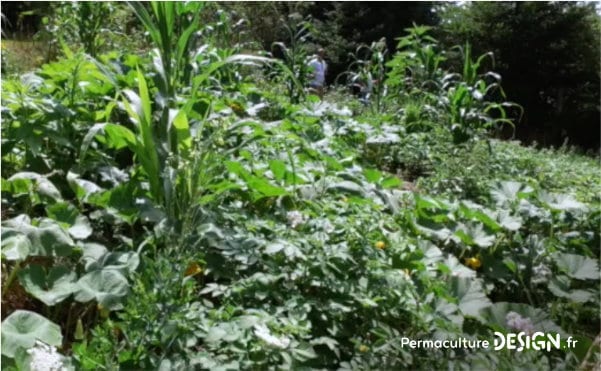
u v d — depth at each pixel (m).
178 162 2.69
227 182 2.72
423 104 6.60
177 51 3.48
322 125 5.02
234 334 1.87
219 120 3.23
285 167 3.07
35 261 2.39
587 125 15.46
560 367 2.21
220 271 2.35
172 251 2.18
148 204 2.49
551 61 15.46
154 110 3.62
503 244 3.27
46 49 7.48
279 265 2.37
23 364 1.67
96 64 3.27
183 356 1.82
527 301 3.09
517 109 15.77
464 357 2.18
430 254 2.88
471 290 2.66
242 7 12.44
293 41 6.98
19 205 2.66
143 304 1.83
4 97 2.97
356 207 2.77
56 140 2.93
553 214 3.48
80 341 2.02
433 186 4.29
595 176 5.88
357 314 2.28
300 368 1.88
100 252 2.26
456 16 16.56
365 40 17.36
